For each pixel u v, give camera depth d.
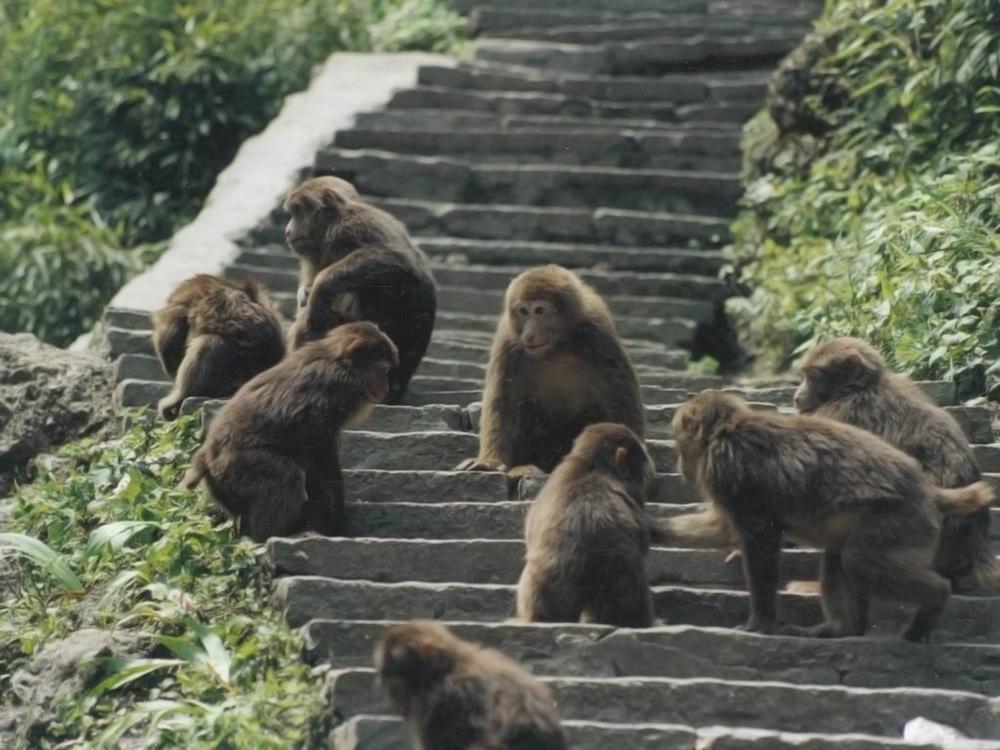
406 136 23.11
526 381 13.92
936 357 16.03
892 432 12.88
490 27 27.81
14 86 26.92
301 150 22.59
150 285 18.67
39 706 11.59
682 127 23.97
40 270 23.55
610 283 20.50
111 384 15.89
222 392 14.51
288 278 19.62
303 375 12.61
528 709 9.26
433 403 15.65
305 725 10.75
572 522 11.50
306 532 12.62
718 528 11.84
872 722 11.08
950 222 17.33
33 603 12.87
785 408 15.63
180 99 26.31
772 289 19.75
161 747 10.79
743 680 11.41
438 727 9.36
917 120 20.31
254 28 27.48
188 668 11.55
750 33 26.88
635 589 11.47
